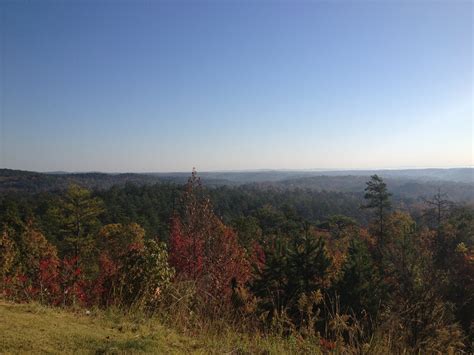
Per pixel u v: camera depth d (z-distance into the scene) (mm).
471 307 9375
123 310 4566
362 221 82500
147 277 5668
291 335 4094
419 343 4484
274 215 56312
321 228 58188
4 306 3934
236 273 16844
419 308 5219
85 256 32000
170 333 3824
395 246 8609
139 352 3104
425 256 7320
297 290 12727
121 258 6297
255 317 4727
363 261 16156
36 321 3512
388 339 4160
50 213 36062
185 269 16281
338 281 14125
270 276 14242
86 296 5449
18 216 40469
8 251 17797
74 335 3281
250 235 38781
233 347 3730
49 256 24172
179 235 18406
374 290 11984
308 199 113000
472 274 16938
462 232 30406
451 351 4895
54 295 4996
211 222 18281
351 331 4102
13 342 2885
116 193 79562
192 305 5016
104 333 3523
